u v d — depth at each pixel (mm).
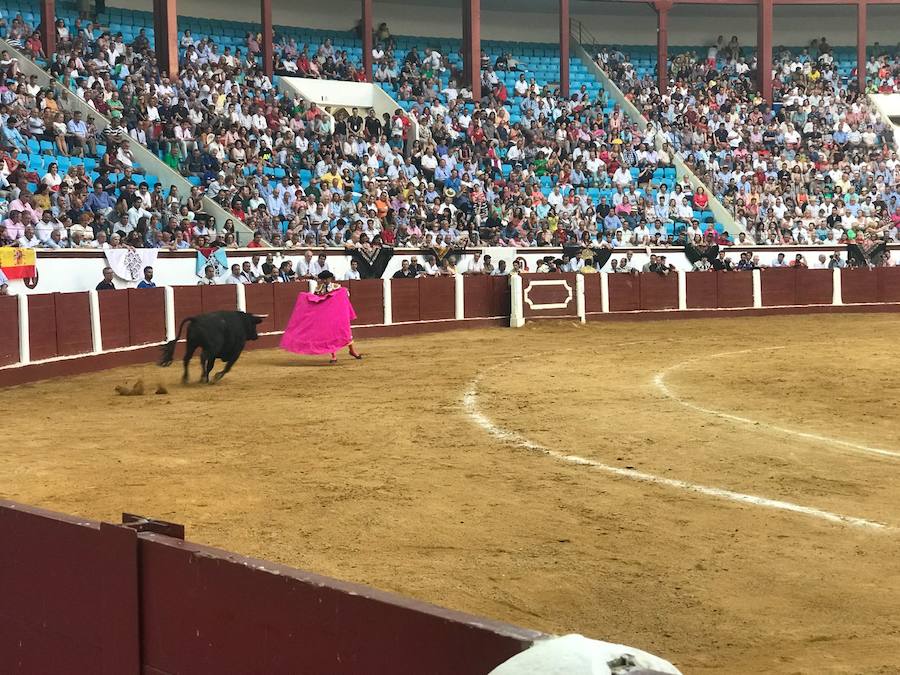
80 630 3002
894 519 6336
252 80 26750
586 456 8250
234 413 10633
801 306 26172
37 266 16172
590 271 24578
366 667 2289
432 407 10852
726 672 4020
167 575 2738
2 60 21094
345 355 16859
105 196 18922
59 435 9477
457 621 2117
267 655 2498
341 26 33656
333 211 22797
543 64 34469
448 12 35188
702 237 26594
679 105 32438
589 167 28516
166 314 17156
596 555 5625
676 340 19203
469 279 22594
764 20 33469
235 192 21312
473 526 6219
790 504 6703
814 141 32250
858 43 34375
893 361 15086
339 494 7023
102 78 23000
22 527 3197
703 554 5637
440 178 26266
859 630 4492
